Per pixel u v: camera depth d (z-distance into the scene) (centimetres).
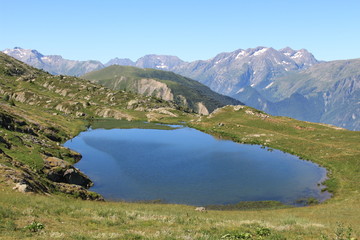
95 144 10781
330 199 5462
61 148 8231
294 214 4147
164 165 7950
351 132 11544
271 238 2097
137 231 2178
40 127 10350
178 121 19250
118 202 4922
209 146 10869
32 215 2377
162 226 2472
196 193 5794
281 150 10231
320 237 2188
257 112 16425
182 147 10600
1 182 3644
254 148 10562
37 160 5822
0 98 19175
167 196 5588
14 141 6631
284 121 14288
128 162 8206
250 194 5781
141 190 5912
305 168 7831
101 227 2322
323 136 11312
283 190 6047
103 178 6675
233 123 14950
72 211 2825
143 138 12469
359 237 2259
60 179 5700
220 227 2538
